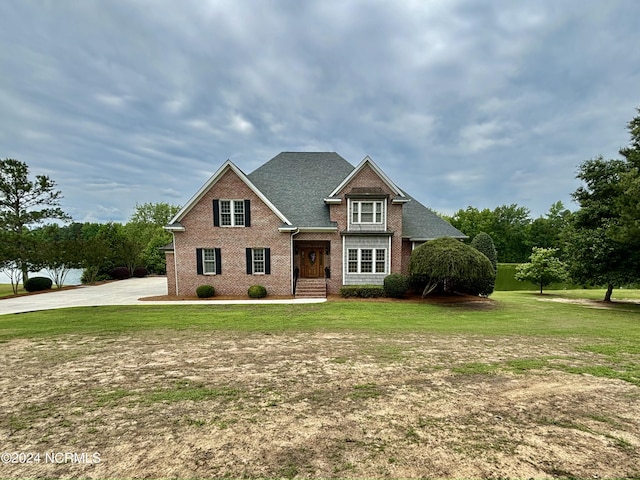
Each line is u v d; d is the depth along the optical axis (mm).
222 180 18312
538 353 7172
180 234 18234
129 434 3688
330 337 8727
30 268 22984
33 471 3027
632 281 17406
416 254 16422
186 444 3463
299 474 2936
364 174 19375
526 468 3035
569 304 18109
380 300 16844
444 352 7207
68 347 7695
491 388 5086
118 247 34031
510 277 34156
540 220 57375
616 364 6383
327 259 19922
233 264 18422
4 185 26375
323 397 4719
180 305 15156
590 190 19062
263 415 4137
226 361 6531
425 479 2863
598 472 2998
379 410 4289
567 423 3961
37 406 4457
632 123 17375
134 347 7672
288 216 19531
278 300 16734
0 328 10047
